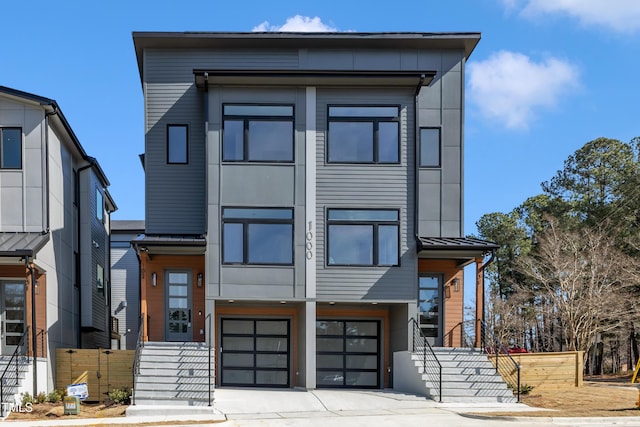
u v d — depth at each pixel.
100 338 27.19
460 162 19.83
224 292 17.72
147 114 19.62
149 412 13.82
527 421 12.91
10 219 18.25
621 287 30.39
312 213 18.17
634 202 35.50
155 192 19.31
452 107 20.00
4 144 18.50
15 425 12.40
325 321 20.12
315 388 18.14
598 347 41.62
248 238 17.98
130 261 34.66
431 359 17.08
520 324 36.84
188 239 17.80
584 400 16.06
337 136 18.50
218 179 18.08
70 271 21.94
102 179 26.77
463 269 20.12
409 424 12.47
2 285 18.48
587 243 31.95
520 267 36.88
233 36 19.52
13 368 15.69
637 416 13.55
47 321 18.30
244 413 14.03
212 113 18.27
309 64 19.98
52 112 18.67
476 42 19.94
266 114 18.39
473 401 15.60
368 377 19.91
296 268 17.98
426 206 19.64
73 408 14.08
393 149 18.55
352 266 18.08
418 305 19.98
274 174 18.23
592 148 40.75
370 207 18.30
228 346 19.62
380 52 20.11
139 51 20.11
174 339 19.33
